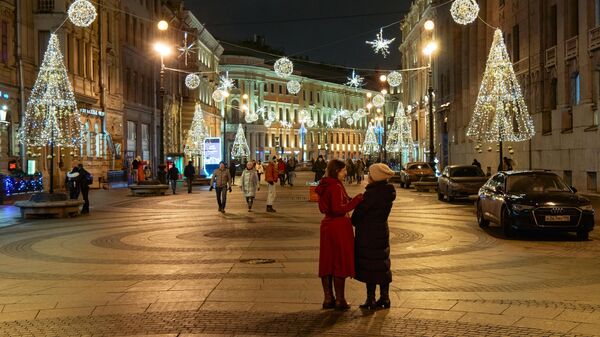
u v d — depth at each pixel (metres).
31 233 16.78
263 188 42.50
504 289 9.10
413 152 82.88
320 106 133.00
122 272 10.74
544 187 15.91
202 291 9.09
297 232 16.31
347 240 7.80
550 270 10.69
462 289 9.12
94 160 42.94
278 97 121.56
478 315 7.57
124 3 50.50
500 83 33.44
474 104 48.75
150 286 9.51
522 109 34.16
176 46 68.88
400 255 12.41
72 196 23.44
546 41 33.97
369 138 96.56
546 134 33.44
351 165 50.97
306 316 7.58
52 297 8.83
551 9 33.47
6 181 28.89
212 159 54.72
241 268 10.98
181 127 70.69
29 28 36.34
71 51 39.72
